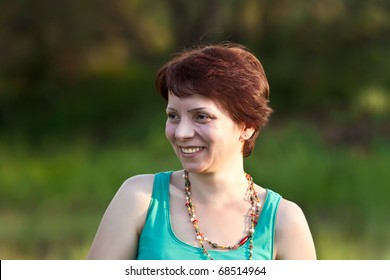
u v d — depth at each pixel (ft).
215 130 13.48
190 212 14.08
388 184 60.54
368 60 102.37
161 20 103.50
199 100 13.41
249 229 14.03
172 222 14.07
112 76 106.32
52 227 50.44
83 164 73.36
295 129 89.81
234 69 13.61
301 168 66.28
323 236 43.57
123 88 104.22
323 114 97.71
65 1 98.12
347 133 91.91
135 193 14.26
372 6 96.17
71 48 101.86
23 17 98.37
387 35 101.45
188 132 13.48
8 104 103.19
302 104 100.07
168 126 13.79
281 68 103.50
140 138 93.15
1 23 98.84
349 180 62.95
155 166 71.56
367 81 102.78
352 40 100.07
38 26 99.09
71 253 40.29
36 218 53.88
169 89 13.60
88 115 99.91
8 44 100.58
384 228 48.29
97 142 93.30
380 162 70.23
